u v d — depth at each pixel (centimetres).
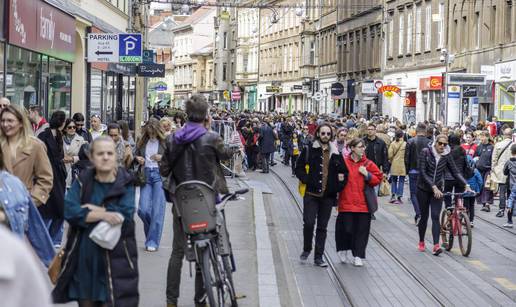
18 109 973
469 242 1630
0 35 2120
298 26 9688
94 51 2503
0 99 1250
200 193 919
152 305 1066
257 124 4188
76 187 739
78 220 727
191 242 934
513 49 4500
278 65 10494
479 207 2656
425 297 1253
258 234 1730
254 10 11525
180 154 946
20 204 753
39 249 794
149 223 1484
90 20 3425
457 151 1955
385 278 1400
